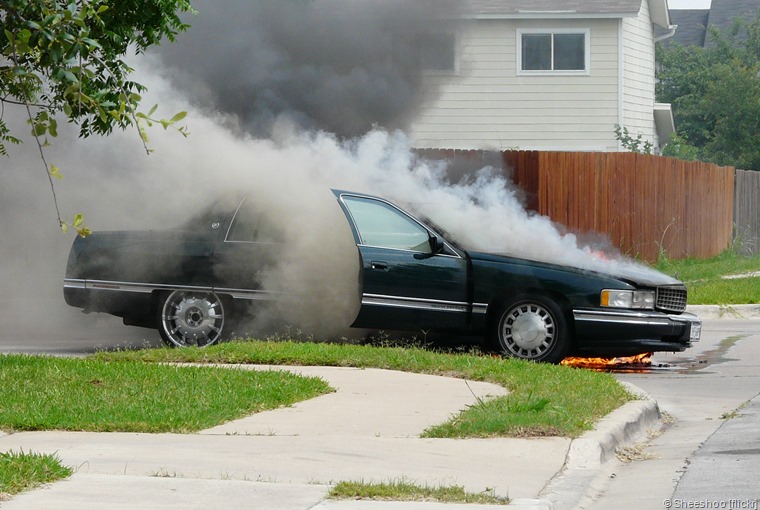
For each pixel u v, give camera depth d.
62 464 9.93
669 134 49.84
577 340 17.58
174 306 18.30
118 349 17.81
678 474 10.71
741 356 19.84
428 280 17.56
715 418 13.98
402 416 12.61
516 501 8.98
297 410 12.94
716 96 59.12
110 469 9.80
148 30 15.70
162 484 9.21
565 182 31.52
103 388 13.48
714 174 38.84
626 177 32.38
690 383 16.86
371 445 11.06
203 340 18.25
